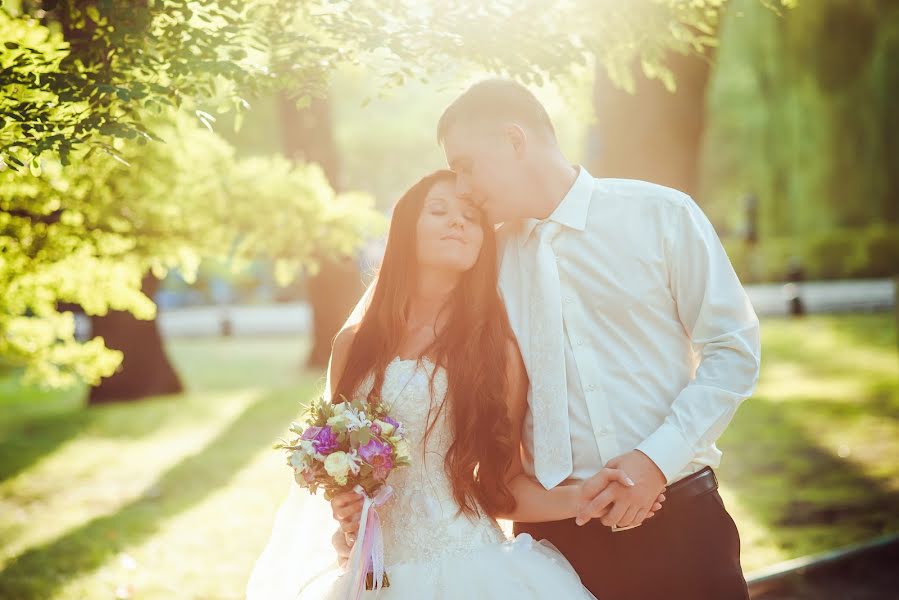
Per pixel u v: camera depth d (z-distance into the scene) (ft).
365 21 11.82
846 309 65.21
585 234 10.20
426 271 10.83
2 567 20.92
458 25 11.48
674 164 29.99
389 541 10.33
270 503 25.62
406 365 10.58
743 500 23.73
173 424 38.75
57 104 10.77
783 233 84.12
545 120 10.42
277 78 11.35
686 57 29.22
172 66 10.88
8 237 15.29
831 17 56.59
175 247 18.21
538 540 10.56
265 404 41.34
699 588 9.84
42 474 30.91
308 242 20.04
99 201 15.80
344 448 9.75
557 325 10.15
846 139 74.43
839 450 28.09
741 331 9.73
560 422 10.07
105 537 23.07
